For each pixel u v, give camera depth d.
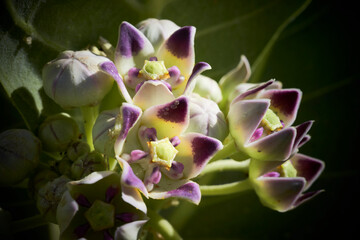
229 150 0.20
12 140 0.19
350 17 0.24
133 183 0.17
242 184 0.20
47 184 0.19
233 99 0.20
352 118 0.24
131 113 0.18
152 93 0.18
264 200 0.20
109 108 0.21
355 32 0.24
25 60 0.20
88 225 0.18
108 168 0.19
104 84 0.19
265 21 0.23
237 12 0.22
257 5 0.23
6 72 0.20
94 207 0.18
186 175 0.19
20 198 0.21
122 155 0.18
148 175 0.18
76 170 0.19
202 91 0.21
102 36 0.21
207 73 0.23
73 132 0.20
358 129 0.24
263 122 0.20
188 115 0.18
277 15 0.23
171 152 0.18
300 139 0.19
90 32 0.21
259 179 0.20
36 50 0.20
